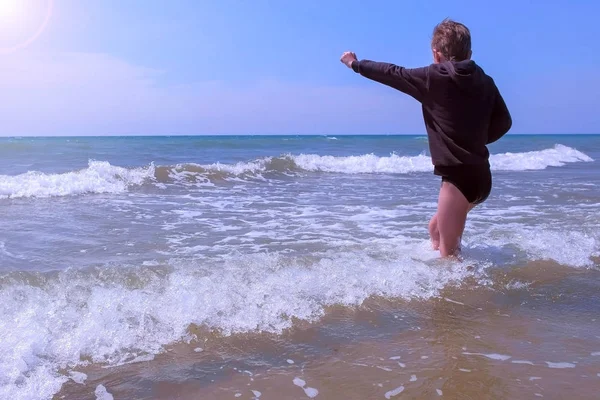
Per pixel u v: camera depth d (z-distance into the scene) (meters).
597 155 26.14
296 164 14.63
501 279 3.85
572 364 2.54
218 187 10.75
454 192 3.86
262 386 2.31
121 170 11.04
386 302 3.37
